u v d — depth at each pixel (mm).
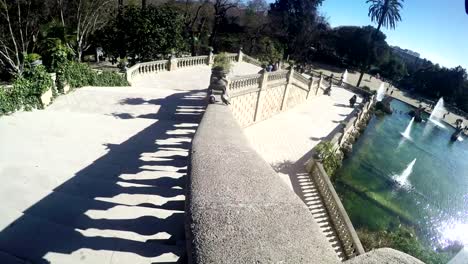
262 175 3520
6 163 6285
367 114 34719
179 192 5703
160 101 14297
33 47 24250
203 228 2422
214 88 10867
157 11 26562
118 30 25750
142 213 4965
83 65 16328
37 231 4293
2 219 4465
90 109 12359
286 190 3215
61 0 25406
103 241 4250
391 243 13250
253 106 20156
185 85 21562
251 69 30703
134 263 3947
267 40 53438
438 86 64375
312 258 2215
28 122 9297
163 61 24141
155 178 6207
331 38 69500
